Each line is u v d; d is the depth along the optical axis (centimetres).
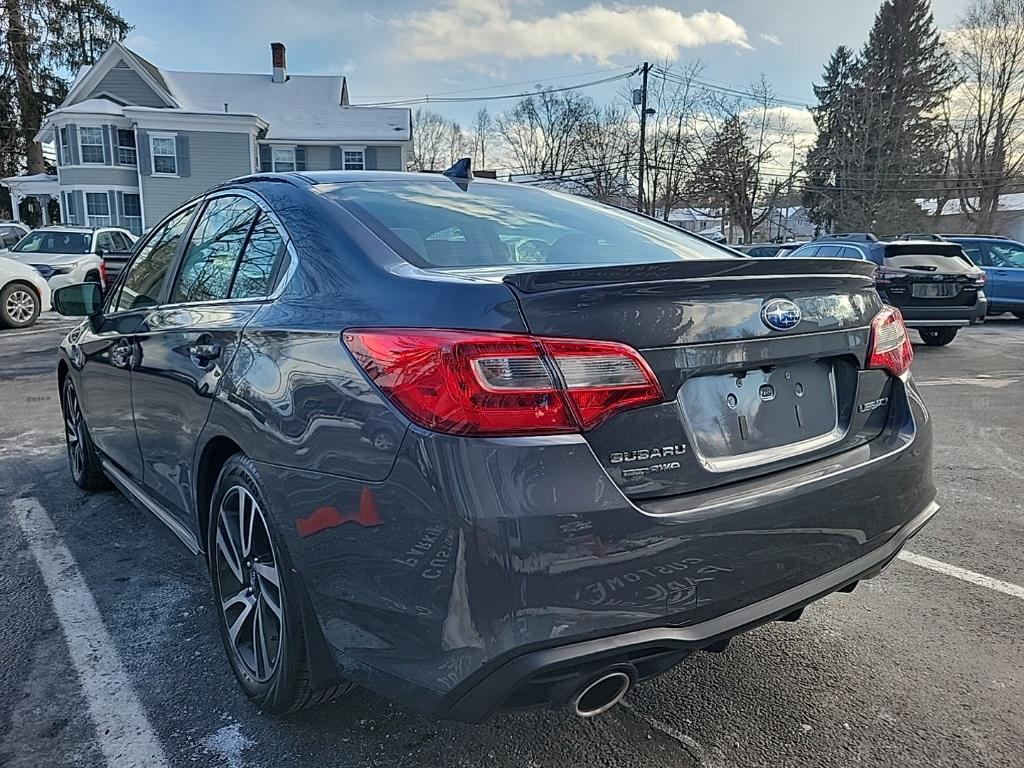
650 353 170
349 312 190
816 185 4725
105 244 1606
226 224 276
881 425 226
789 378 204
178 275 298
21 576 325
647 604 164
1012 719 223
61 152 2925
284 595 201
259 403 206
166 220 338
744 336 187
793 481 190
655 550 164
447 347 160
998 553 345
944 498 419
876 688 239
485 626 154
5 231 1786
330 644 187
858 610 292
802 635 273
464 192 282
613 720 223
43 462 496
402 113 3434
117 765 205
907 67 5094
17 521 389
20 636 275
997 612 289
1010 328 1329
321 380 185
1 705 233
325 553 182
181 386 256
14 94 3744
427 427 160
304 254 222
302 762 206
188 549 279
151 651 264
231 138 2973
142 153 2892
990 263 1396
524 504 154
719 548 173
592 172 4681
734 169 4203
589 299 166
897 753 208
